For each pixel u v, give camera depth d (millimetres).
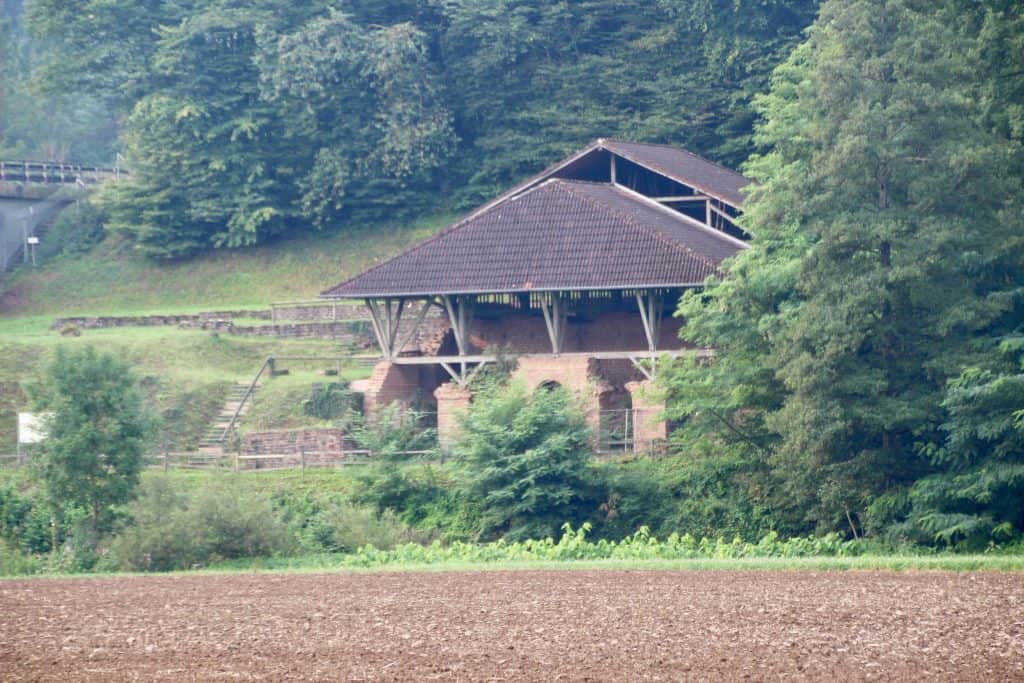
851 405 88250
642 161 127938
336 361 139750
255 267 175375
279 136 180000
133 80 182250
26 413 115562
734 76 173000
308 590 64625
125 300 172125
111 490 90500
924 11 93812
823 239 88812
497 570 72688
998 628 47906
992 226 89438
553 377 114500
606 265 113375
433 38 188500
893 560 70375
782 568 69250
